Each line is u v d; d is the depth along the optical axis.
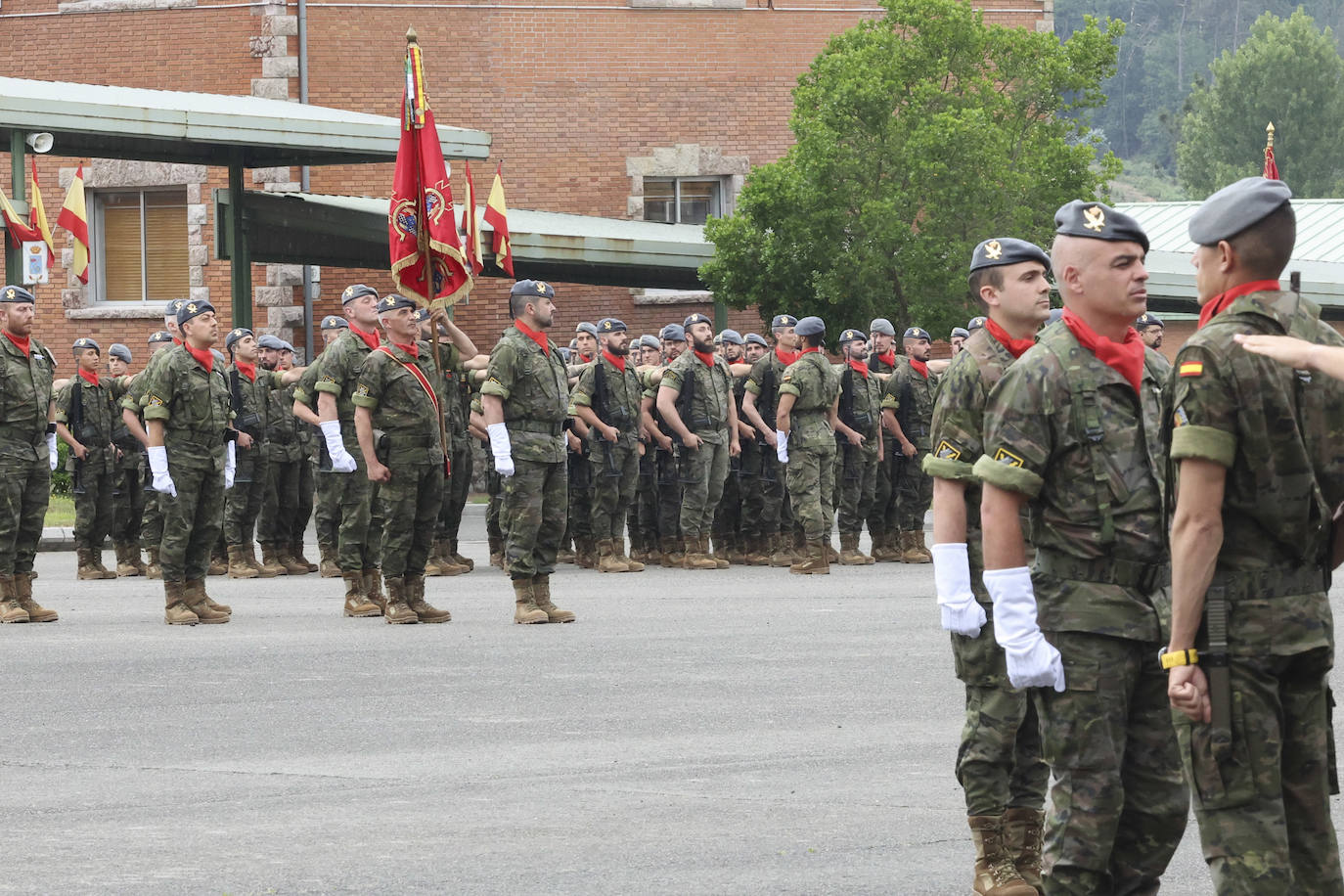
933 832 11.10
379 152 40.22
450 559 27.88
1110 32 44.50
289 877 10.17
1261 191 7.59
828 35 54.59
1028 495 8.32
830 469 26.86
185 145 41.38
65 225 44.59
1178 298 49.28
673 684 16.38
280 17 49.78
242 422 27.72
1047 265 9.95
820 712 14.96
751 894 9.80
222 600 23.88
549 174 52.88
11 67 51.72
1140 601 8.28
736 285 45.56
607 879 10.10
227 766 13.15
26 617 21.25
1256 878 7.37
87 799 12.14
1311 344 7.07
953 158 42.47
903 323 44.69
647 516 29.66
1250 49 157.62
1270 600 7.49
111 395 28.64
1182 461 7.48
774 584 25.31
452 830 11.21
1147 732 8.40
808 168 43.28
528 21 52.44
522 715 14.96
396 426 20.45
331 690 16.22
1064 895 8.27
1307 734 7.62
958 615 9.61
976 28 44.06
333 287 51.03
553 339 53.59
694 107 53.84
